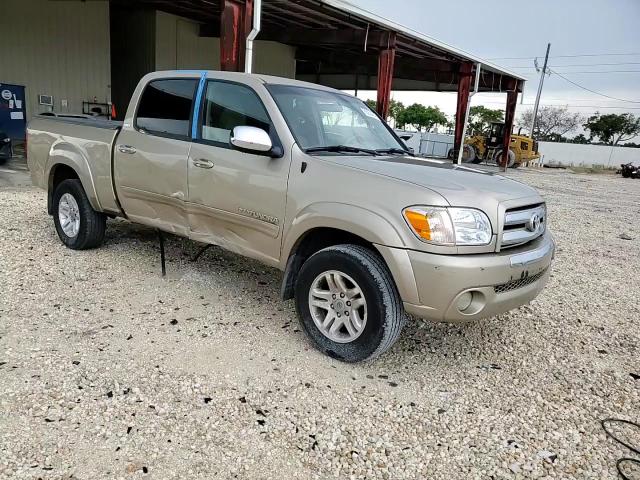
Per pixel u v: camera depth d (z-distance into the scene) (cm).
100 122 517
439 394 324
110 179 488
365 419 292
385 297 321
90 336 361
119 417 276
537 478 254
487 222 318
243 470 245
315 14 1438
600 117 6247
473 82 2058
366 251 334
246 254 404
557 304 507
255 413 289
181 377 318
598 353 402
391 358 367
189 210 429
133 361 332
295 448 263
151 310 412
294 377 329
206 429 272
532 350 398
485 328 432
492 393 331
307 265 358
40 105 1549
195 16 1852
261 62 2205
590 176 2930
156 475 237
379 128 474
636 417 313
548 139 6438
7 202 753
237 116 403
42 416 271
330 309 353
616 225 1029
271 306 438
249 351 358
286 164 367
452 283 303
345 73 2577
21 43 1483
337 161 356
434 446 273
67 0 1563
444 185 327
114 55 1939
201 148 414
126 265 510
